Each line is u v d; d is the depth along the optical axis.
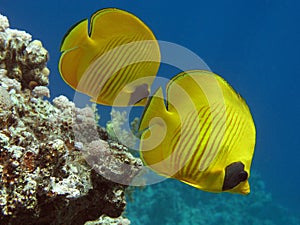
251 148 0.77
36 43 1.23
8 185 0.84
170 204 4.08
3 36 1.14
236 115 0.76
